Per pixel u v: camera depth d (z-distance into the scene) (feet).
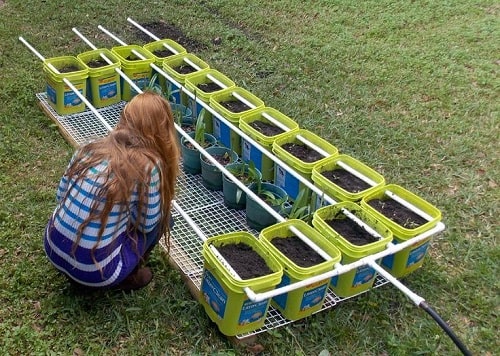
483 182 13.87
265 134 13.38
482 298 10.74
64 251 9.03
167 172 9.30
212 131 14.55
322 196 11.27
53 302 9.86
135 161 8.82
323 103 16.60
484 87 17.79
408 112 16.43
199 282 10.45
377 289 10.80
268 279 9.02
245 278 9.43
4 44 18.20
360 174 12.05
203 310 10.05
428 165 14.32
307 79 17.69
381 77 17.95
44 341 9.25
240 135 13.04
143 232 9.50
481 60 19.17
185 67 15.97
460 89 17.51
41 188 12.69
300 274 9.36
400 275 10.85
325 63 18.63
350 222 11.02
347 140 15.06
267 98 16.53
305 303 9.77
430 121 15.99
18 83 16.20
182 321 9.84
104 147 8.95
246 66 18.25
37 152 13.78
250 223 11.93
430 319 10.34
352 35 20.54
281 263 9.64
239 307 9.11
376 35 20.63
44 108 15.23
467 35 20.75
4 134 14.20
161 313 10.00
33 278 10.35
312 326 9.98
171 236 11.59
